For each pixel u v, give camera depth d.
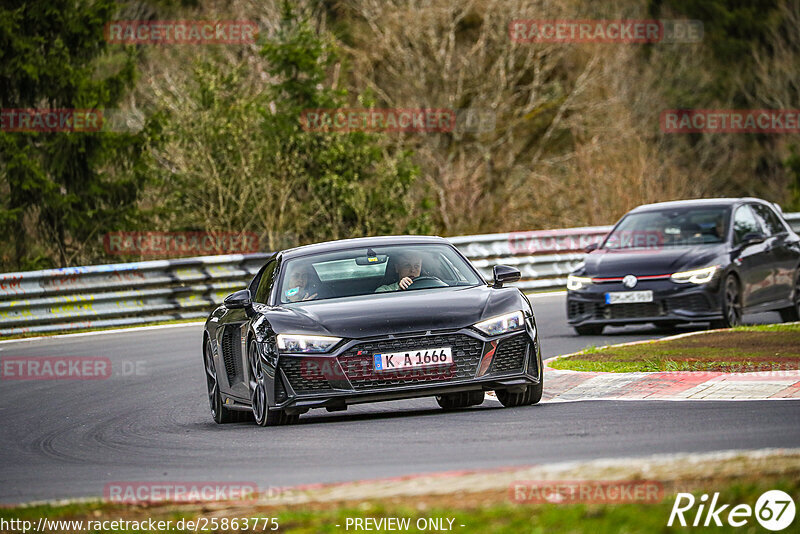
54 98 114.50
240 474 24.97
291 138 119.69
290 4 131.12
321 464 25.33
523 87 162.88
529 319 32.69
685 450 23.91
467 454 25.09
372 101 127.56
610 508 17.86
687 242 55.41
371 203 121.88
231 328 35.94
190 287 76.00
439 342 31.34
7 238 113.69
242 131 116.94
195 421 37.09
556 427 28.38
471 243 86.12
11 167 110.44
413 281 34.81
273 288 35.28
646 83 189.38
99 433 34.97
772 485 18.62
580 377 37.97
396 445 27.22
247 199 116.56
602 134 166.50
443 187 158.25
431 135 161.00
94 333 68.75
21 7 113.75
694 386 34.16
